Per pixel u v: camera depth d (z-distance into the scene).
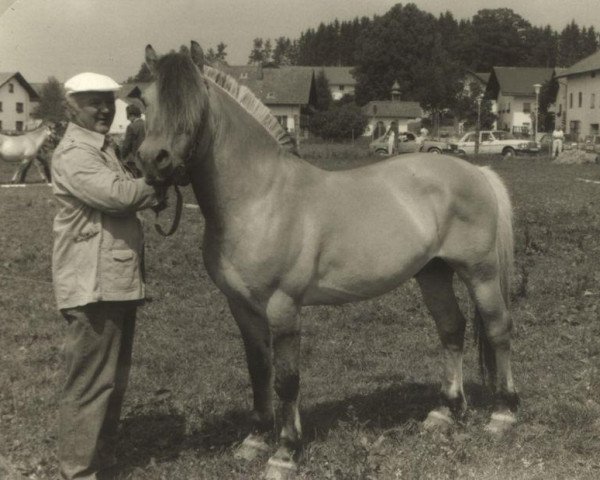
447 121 80.94
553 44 108.62
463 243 4.71
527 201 16.12
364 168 4.61
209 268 4.15
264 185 4.00
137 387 5.73
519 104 77.62
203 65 4.05
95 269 3.68
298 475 4.12
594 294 8.23
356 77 91.19
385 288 4.48
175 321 7.47
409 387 5.73
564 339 6.84
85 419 3.79
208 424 4.95
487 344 4.91
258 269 3.98
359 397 5.49
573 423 4.85
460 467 4.25
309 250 4.09
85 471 3.82
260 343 4.38
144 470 4.23
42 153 20.98
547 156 40.22
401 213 4.46
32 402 5.24
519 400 5.01
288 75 73.81
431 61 85.56
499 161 35.50
